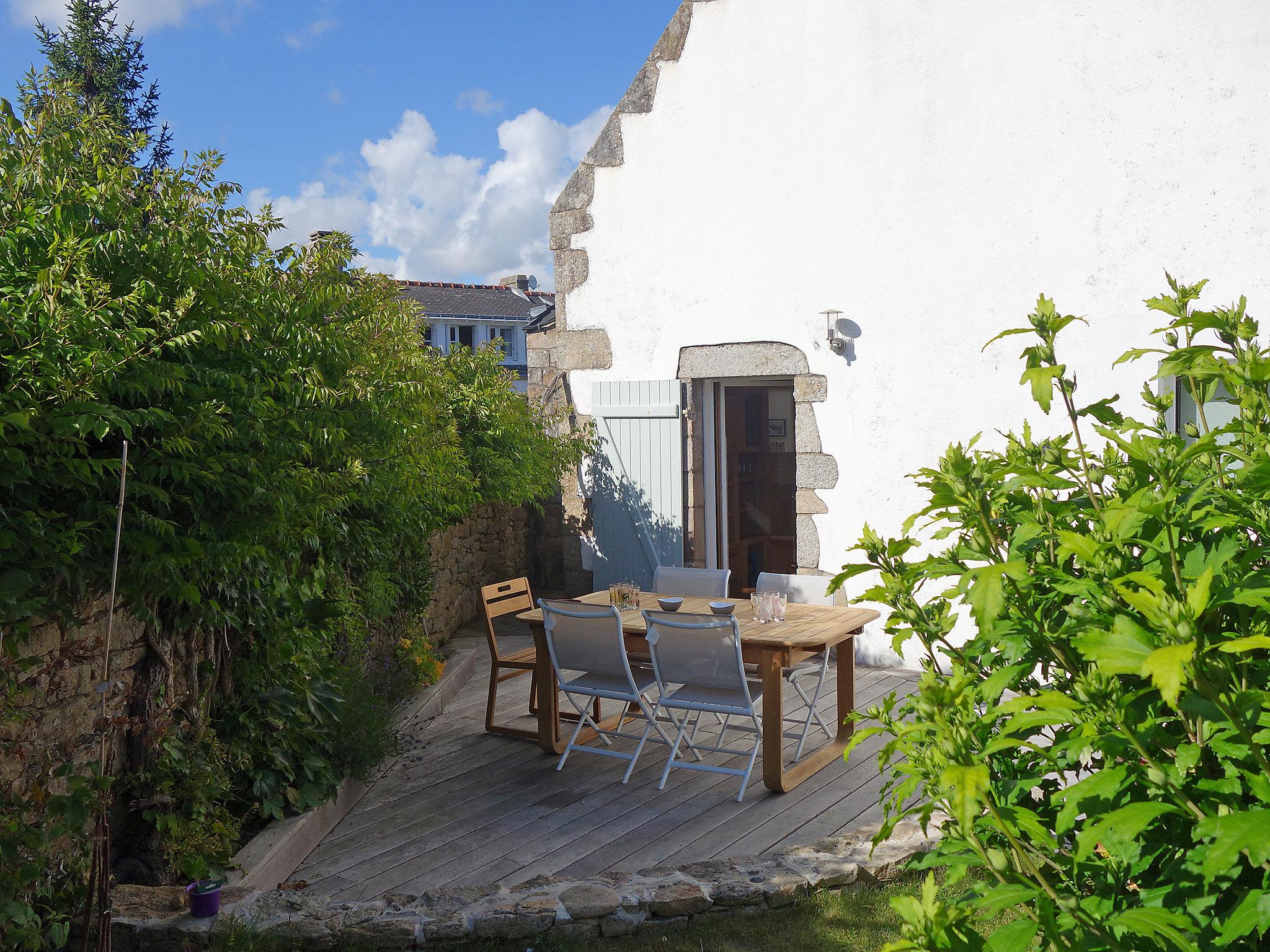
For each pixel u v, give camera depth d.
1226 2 5.79
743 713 4.68
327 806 4.38
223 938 3.15
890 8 6.93
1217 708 1.11
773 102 7.48
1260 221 5.77
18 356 2.62
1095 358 6.32
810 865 3.68
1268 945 1.15
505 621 9.17
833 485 7.36
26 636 2.86
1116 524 1.36
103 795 3.02
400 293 5.59
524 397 8.80
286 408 3.65
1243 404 1.62
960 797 1.11
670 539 8.27
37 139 3.03
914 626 1.66
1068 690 1.50
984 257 6.68
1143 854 1.28
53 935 2.84
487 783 4.96
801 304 7.45
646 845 4.14
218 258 3.55
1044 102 6.41
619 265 8.40
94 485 2.97
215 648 4.11
